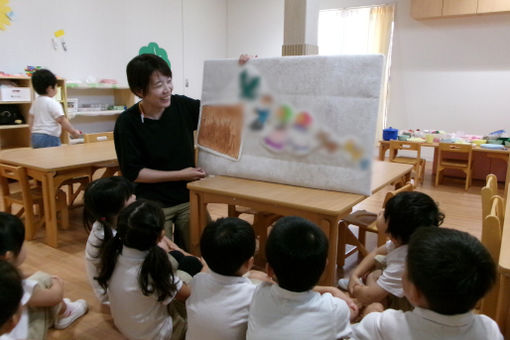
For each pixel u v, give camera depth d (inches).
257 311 42.5
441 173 188.2
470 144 168.1
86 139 138.3
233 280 47.8
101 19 207.0
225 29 295.4
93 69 206.5
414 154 243.3
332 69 63.9
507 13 204.5
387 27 235.1
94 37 204.7
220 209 133.2
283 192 66.7
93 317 69.9
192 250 75.2
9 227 52.6
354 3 243.9
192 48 268.5
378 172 86.3
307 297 41.4
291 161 69.9
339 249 89.0
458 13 207.5
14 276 39.1
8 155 110.0
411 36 233.0
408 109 241.9
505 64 210.7
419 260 33.2
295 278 40.0
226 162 77.2
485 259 32.3
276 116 70.2
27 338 54.9
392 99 245.1
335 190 66.7
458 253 32.0
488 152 167.6
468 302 32.1
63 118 133.6
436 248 32.7
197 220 73.2
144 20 231.1
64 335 64.9
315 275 40.4
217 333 47.1
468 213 135.8
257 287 45.6
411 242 35.5
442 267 31.7
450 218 130.1
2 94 154.4
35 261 91.8
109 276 56.6
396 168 90.9
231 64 74.3
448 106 229.9
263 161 72.7
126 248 54.8
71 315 68.0
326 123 65.5
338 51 253.8
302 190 68.0
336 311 41.8
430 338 34.3
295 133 68.7
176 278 56.5
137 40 228.7
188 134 80.9
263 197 63.5
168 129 77.2
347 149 64.5
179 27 255.8
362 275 65.8
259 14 280.2
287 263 39.6
